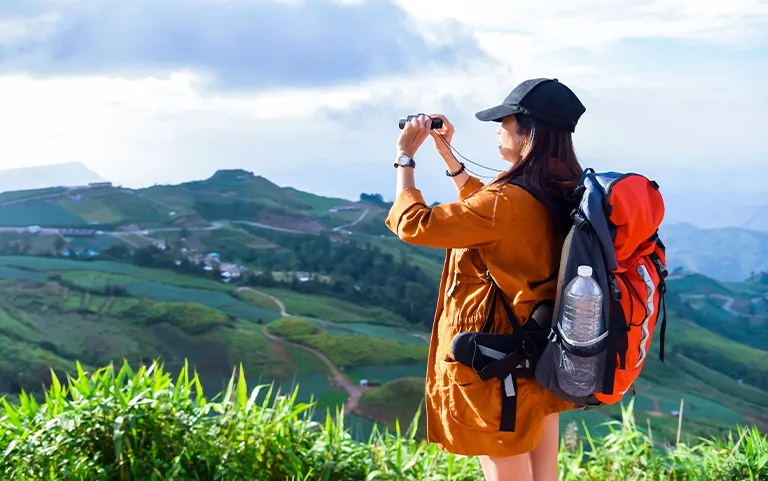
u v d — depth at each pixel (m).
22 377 34.75
